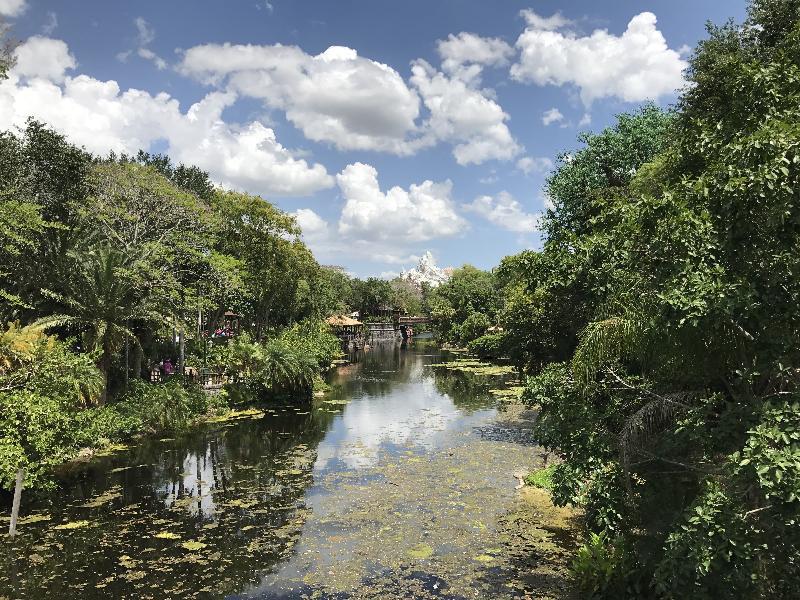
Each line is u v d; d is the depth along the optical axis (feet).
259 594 26.78
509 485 43.14
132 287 62.59
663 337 19.62
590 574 26.58
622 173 70.74
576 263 27.53
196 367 81.61
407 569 29.19
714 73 43.11
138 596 26.68
